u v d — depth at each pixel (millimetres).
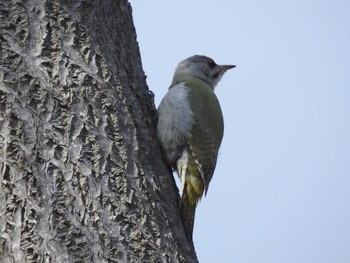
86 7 9195
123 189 8438
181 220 9383
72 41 8859
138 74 10102
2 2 8781
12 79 8414
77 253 7848
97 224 8086
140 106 9781
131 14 10391
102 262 7914
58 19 8883
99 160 8430
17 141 8172
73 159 8281
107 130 8664
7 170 8086
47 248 7793
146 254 8219
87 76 8781
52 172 8141
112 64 9180
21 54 8555
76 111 8531
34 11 8805
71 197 8086
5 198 8031
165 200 9023
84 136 8469
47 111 8398
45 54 8664
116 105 8883
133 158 8734
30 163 8109
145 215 8430
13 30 8664
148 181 8812
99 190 8258
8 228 7934
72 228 7938
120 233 8164
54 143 8273
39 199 7977
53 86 8531
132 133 8922
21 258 7793
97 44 9055
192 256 8945
